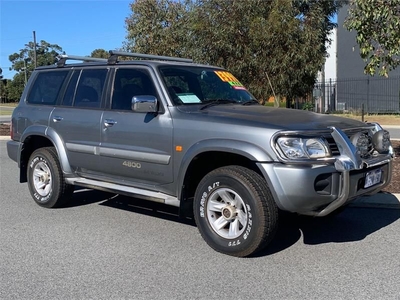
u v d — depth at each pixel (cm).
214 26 1279
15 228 618
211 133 505
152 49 2016
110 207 721
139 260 498
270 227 474
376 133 538
